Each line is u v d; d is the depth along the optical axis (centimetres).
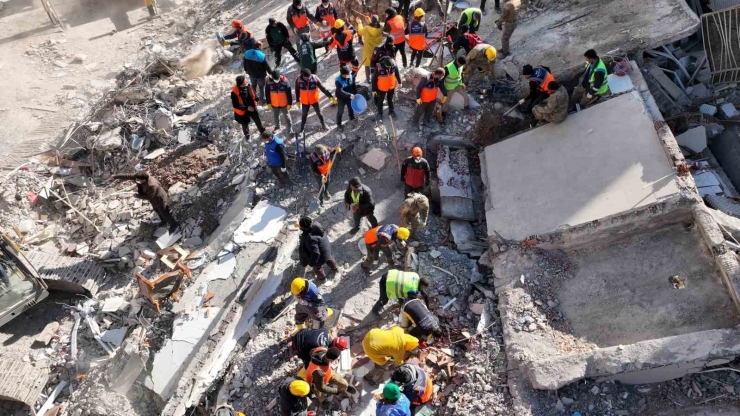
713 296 825
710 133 1118
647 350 761
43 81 1619
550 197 1007
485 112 1210
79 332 1073
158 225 1202
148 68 1541
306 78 1131
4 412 974
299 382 757
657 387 775
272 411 861
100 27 1820
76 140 1380
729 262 810
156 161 1306
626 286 889
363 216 1050
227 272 1055
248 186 1182
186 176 1256
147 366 955
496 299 945
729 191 1048
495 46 1388
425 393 774
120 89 1454
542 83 1086
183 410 873
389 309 963
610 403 769
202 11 1856
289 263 1048
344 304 989
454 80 1127
